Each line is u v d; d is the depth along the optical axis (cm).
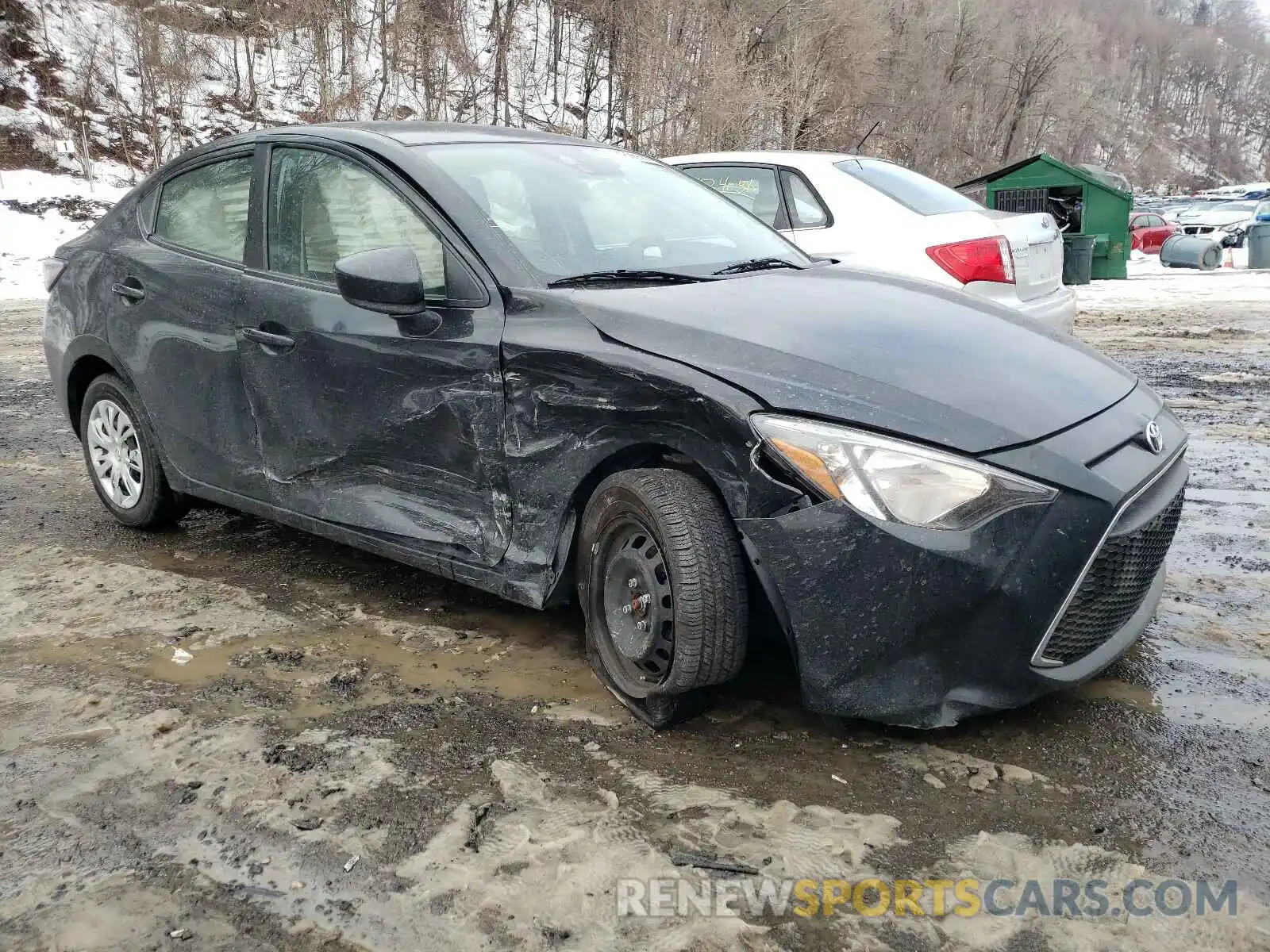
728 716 277
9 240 2016
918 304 312
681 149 2950
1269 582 366
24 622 345
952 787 244
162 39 2875
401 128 369
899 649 243
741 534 251
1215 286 1617
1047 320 624
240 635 334
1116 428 265
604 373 269
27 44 2819
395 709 283
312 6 2934
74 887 209
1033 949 191
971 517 237
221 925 197
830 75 3738
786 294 307
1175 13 16175
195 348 378
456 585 377
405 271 293
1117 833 225
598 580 284
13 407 719
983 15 5953
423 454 314
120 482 437
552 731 270
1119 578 258
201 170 401
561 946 191
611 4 3350
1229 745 261
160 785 246
